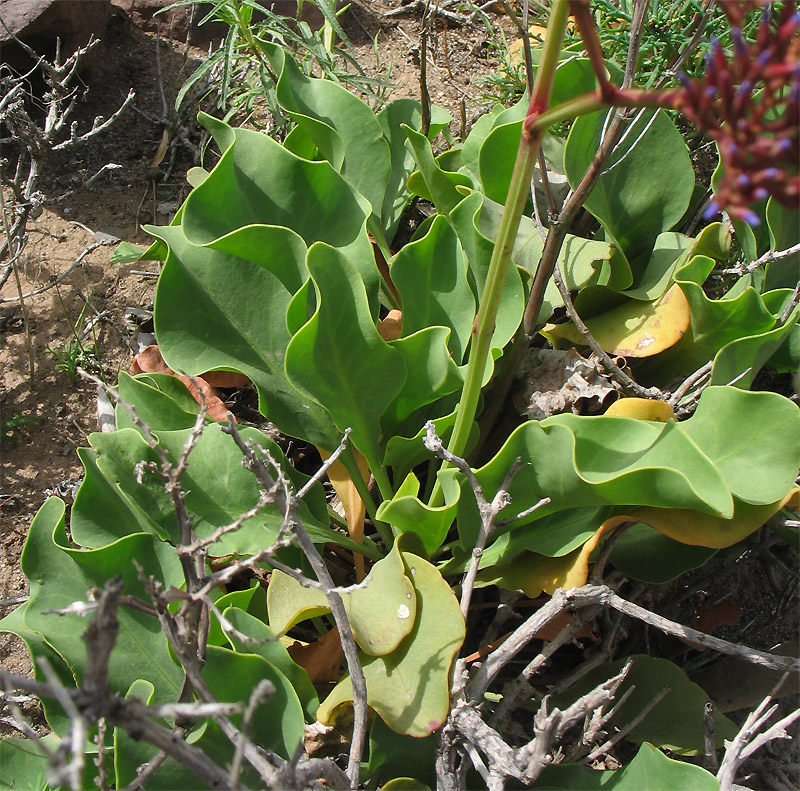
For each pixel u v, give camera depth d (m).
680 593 0.65
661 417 0.57
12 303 0.79
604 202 0.68
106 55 0.98
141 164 0.90
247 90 0.91
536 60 0.79
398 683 0.50
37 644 0.56
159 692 0.54
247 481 0.57
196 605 0.43
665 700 0.58
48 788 0.54
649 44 0.71
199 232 0.62
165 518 0.55
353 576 0.65
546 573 0.55
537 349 0.67
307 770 0.41
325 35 0.90
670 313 0.64
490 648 0.56
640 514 0.53
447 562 0.59
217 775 0.34
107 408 0.73
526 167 0.42
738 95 0.28
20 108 0.77
